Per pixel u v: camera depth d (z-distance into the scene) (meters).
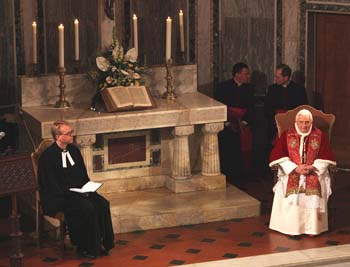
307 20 25.06
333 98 25.48
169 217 20.42
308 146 20.00
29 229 20.41
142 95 21.34
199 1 24.52
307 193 19.72
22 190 16.69
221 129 21.83
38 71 22.52
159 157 22.06
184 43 24.59
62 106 21.55
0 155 16.94
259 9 24.98
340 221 20.83
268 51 25.20
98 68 21.62
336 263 18.31
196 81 23.44
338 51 25.16
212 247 19.19
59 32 21.30
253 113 24.34
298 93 24.08
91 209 18.45
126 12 24.20
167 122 21.25
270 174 24.66
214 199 21.36
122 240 19.64
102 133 21.09
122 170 21.72
